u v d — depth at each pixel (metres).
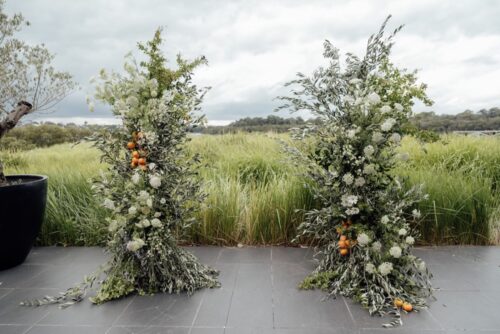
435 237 4.04
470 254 3.70
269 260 3.54
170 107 2.84
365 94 2.81
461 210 4.07
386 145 2.82
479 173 5.45
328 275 2.94
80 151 8.83
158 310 2.56
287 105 2.95
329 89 2.86
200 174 4.90
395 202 3.14
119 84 2.78
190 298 2.74
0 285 3.03
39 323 2.40
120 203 2.82
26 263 3.54
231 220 4.07
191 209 3.10
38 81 7.64
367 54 2.83
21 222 3.31
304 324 2.37
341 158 2.78
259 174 5.82
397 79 2.84
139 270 2.90
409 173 4.56
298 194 4.05
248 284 2.99
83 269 3.38
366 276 2.84
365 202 2.84
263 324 2.37
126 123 2.82
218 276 3.16
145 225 2.72
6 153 8.19
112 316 2.49
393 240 2.85
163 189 2.88
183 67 2.90
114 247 2.96
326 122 2.88
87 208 4.23
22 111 3.55
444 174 4.73
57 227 4.13
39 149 10.55
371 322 2.39
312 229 3.22
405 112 2.75
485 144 6.64
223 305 2.63
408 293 2.75
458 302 2.65
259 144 8.12
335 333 2.26
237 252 3.79
